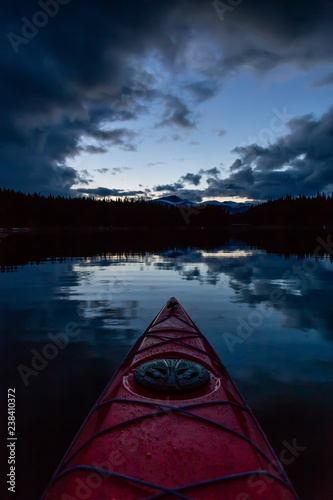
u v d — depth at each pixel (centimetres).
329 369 323
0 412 257
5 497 180
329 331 429
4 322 477
